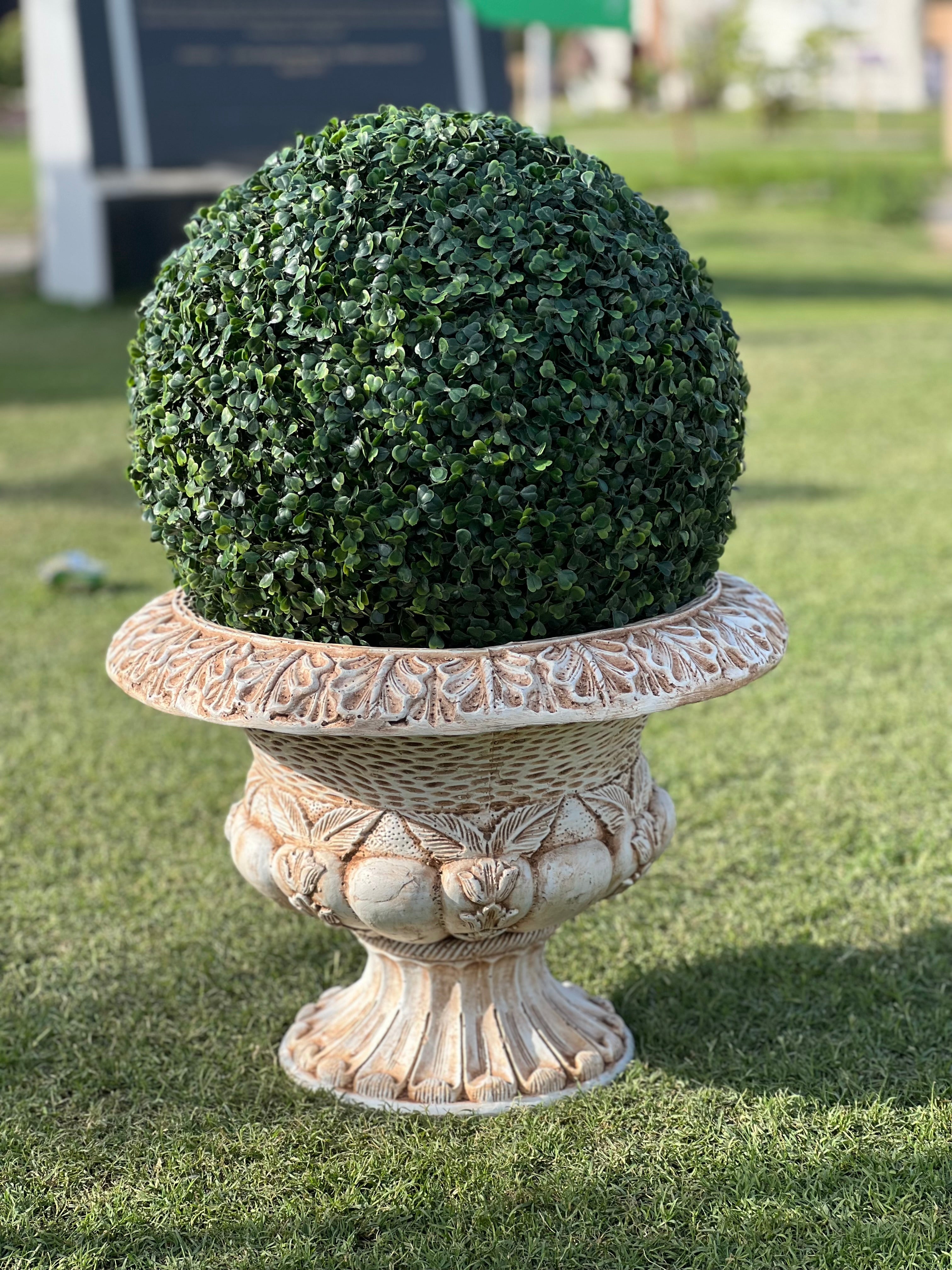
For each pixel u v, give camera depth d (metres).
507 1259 2.20
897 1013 2.85
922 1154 2.42
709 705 4.61
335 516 2.10
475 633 2.17
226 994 3.04
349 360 2.08
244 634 2.27
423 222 2.13
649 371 2.14
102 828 3.87
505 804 2.35
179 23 13.34
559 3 14.04
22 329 12.99
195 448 2.22
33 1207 2.37
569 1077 2.65
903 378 10.05
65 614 5.63
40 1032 2.90
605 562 2.16
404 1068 2.63
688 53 34.03
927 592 5.57
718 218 21.94
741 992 2.97
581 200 2.23
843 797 3.90
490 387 2.07
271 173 2.32
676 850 3.65
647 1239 2.24
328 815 2.40
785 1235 2.24
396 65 13.95
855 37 38.72
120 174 13.59
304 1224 2.30
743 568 5.94
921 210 22.14
